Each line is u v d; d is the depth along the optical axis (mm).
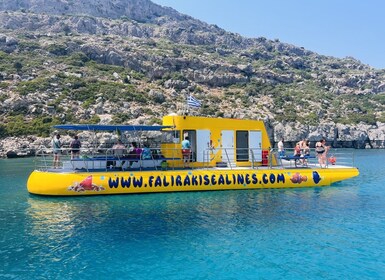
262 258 12938
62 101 89625
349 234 15578
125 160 24125
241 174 25266
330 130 113125
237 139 28219
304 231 15984
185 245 14219
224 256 13102
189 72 138000
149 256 13117
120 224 17031
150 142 27688
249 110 115375
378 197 23422
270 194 23906
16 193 25422
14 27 168375
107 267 12180
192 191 24312
